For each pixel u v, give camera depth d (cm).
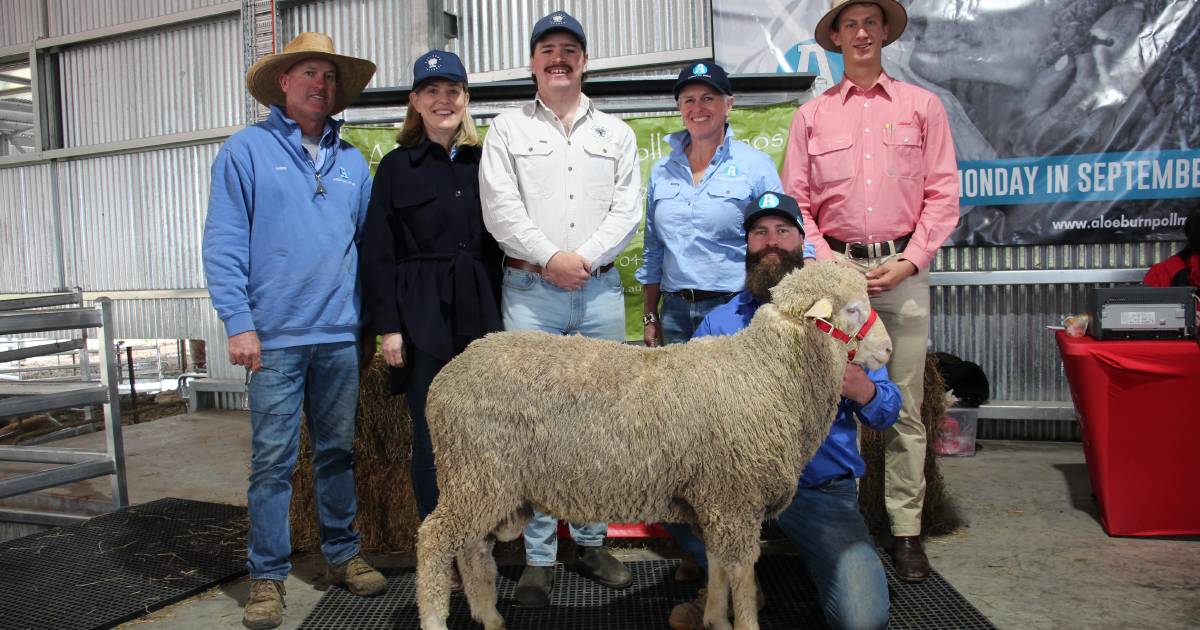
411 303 324
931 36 580
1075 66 561
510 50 710
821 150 373
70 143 930
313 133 344
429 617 272
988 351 611
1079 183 570
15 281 975
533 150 324
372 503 403
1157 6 545
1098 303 394
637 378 261
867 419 300
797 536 302
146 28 857
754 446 254
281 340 322
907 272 347
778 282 296
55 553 404
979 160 583
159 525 449
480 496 265
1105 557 368
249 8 796
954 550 385
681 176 364
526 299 329
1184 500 382
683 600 337
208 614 339
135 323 906
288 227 322
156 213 886
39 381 607
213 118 851
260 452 324
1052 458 548
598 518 270
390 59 752
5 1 933
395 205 330
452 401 270
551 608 331
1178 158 553
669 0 652
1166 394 377
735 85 488
